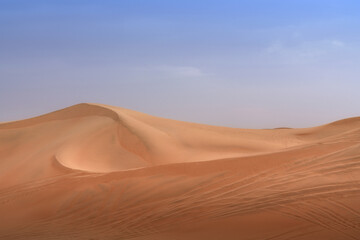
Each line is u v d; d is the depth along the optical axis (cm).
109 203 1529
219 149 2791
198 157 2548
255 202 1326
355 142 1753
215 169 1609
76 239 1273
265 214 1248
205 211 1334
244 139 3047
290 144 2970
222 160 1675
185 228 1256
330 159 1545
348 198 1251
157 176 1648
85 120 2955
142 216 1391
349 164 1472
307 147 1741
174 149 2662
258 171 1541
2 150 2523
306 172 1465
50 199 1664
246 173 1542
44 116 3142
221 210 1320
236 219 1251
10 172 2100
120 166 2338
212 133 3131
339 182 1351
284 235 1121
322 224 1150
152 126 3031
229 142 2928
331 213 1195
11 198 1745
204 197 1428
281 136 3203
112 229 1335
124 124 2838
